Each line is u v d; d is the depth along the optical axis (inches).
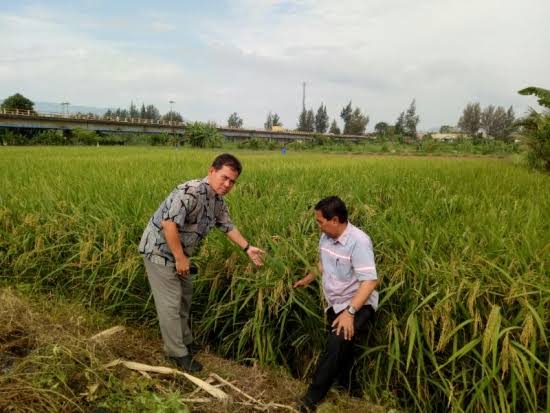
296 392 118.3
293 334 136.6
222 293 149.7
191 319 150.6
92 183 264.8
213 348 147.9
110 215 181.8
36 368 102.8
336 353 109.4
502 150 1676.9
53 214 197.8
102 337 129.2
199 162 482.9
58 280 181.0
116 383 104.1
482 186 287.6
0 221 200.7
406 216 183.5
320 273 127.6
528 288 110.9
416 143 2316.7
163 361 126.0
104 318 153.8
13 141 1692.9
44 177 330.6
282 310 134.8
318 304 133.5
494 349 97.3
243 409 109.3
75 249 178.7
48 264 181.2
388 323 119.4
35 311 147.9
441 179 332.5
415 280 121.3
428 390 116.0
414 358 117.9
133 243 163.5
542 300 104.2
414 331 107.3
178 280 125.5
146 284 158.1
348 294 115.4
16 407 88.1
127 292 156.5
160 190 234.7
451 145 2039.9
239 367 128.7
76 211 192.4
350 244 111.5
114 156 653.9
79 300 167.3
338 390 123.0
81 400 98.1
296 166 445.7
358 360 125.8
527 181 326.3
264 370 126.6
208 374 122.4
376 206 217.2
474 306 110.6
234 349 144.6
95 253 165.2
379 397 119.8
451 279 115.6
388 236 148.6
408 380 119.7
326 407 111.3
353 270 113.7
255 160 600.7
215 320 143.7
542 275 112.3
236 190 248.7
